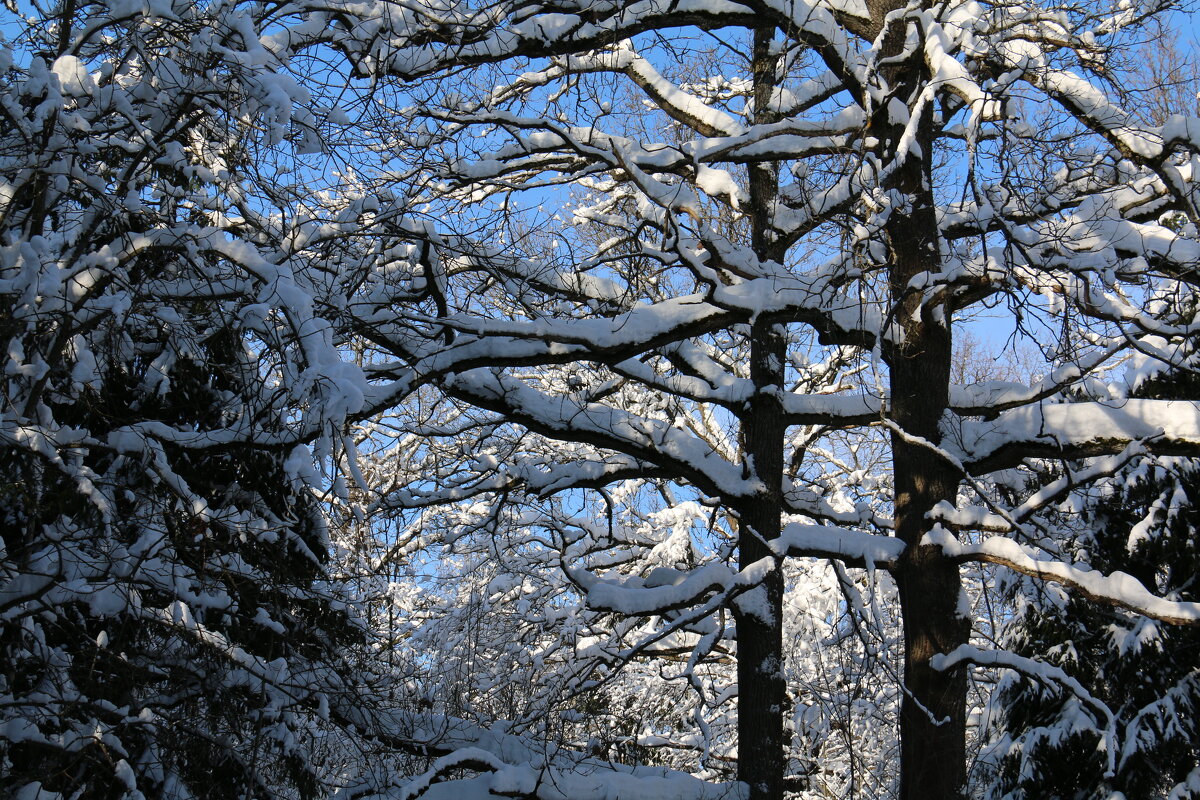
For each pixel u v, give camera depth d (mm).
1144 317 10305
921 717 10945
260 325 7203
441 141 11477
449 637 16141
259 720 7723
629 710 17234
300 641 8969
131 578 7129
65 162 7332
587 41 12000
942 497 11453
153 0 7332
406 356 11250
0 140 7418
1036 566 10453
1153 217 11797
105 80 8070
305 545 9320
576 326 11016
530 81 13508
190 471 9438
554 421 11930
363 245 10727
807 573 18078
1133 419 10594
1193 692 12227
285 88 7289
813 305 11219
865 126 10891
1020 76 10055
